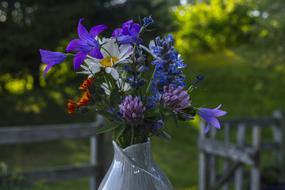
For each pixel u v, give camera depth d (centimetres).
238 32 799
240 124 244
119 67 68
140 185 70
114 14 591
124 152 70
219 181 236
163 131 70
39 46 567
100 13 590
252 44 516
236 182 227
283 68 527
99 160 221
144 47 68
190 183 345
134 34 68
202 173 244
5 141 200
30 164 397
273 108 579
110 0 590
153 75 68
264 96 612
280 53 465
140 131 68
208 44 834
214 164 244
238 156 217
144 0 604
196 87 70
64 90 618
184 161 405
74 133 215
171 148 438
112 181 71
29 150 434
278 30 454
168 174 368
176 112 67
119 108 68
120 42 68
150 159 71
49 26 562
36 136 206
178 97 66
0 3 561
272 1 449
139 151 70
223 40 822
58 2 577
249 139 441
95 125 220
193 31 841
